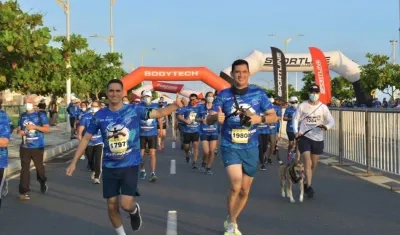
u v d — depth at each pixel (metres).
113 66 45.31
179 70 26.88
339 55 27.70
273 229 7.13
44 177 10.36
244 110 6.01
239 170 6.23
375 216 7.90
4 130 7.43
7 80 13.79
